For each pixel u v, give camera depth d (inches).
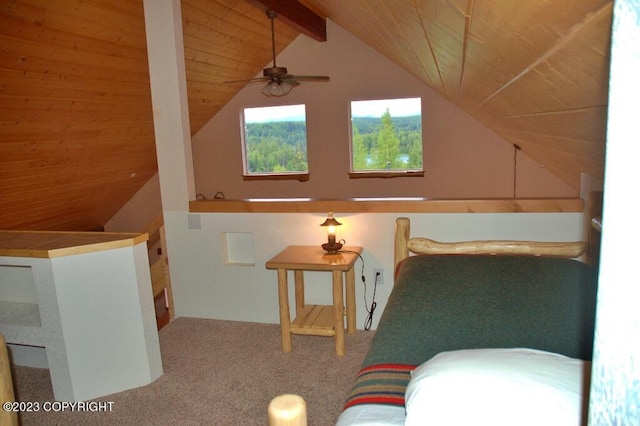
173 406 94.2
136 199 273.6
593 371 15.3
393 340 59.7
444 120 222.1
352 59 229.5
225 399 96.2
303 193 249.9
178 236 137.9
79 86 165.9
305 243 128.3
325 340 122.1
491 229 115.1
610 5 20.4
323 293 130.0
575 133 51.1
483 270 72.9
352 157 241.4
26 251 91.3
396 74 225.1
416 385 41.1
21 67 140.6
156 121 133.4
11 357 114.5
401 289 71.4
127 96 189.9
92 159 212.2
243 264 135.5
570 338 56.4
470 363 41.3
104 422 89.6
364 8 83.9
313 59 233.9
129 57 171.2
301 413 30.9
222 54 203.3
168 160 134.7
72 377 95.3
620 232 14.0
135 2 149.9
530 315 61.1
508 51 39.4
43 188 204.7
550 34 28.8
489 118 116.3
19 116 157.8
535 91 45.3
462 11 37.8
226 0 171.6
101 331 97.3
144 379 102.3
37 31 133.1
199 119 247.9
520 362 40.6
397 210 120.3
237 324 134.3
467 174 223.3
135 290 99.7
